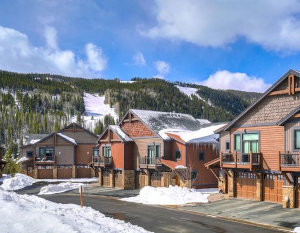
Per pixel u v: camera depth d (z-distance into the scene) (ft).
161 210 84.58
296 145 80.59
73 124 205.77
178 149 126.41
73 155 200.95
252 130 94.27
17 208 47.01
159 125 137.90
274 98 89.86
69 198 114.73
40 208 53.21
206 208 85.35
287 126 82.58
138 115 140.36
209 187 127.95
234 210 80.69
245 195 95.91
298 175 78.89
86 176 202.90
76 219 48.11
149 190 108.88
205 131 134.72
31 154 205.46
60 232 39.75
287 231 59.67
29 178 176.24
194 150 125.18
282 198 85.15
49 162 196.03
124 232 47.24
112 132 149.28
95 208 88.84
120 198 112.88
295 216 71.26
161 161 125.59
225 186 104.88
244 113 96.12
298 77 84.02
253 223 66.80
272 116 89.61
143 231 50.93
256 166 90.12
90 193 130.41
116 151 146.61
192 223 66.69
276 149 87.61
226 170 99.91
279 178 86.58
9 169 205.87
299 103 84.07
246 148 96.17
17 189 150.92
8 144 410.31
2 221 41.45
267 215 73.56
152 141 132.87
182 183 121.49
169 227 62.69
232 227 62.85
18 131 470.39
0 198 52.44
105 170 154.51
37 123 510.99
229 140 102.83
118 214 78.33
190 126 150.71
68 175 199.00
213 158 130.52
